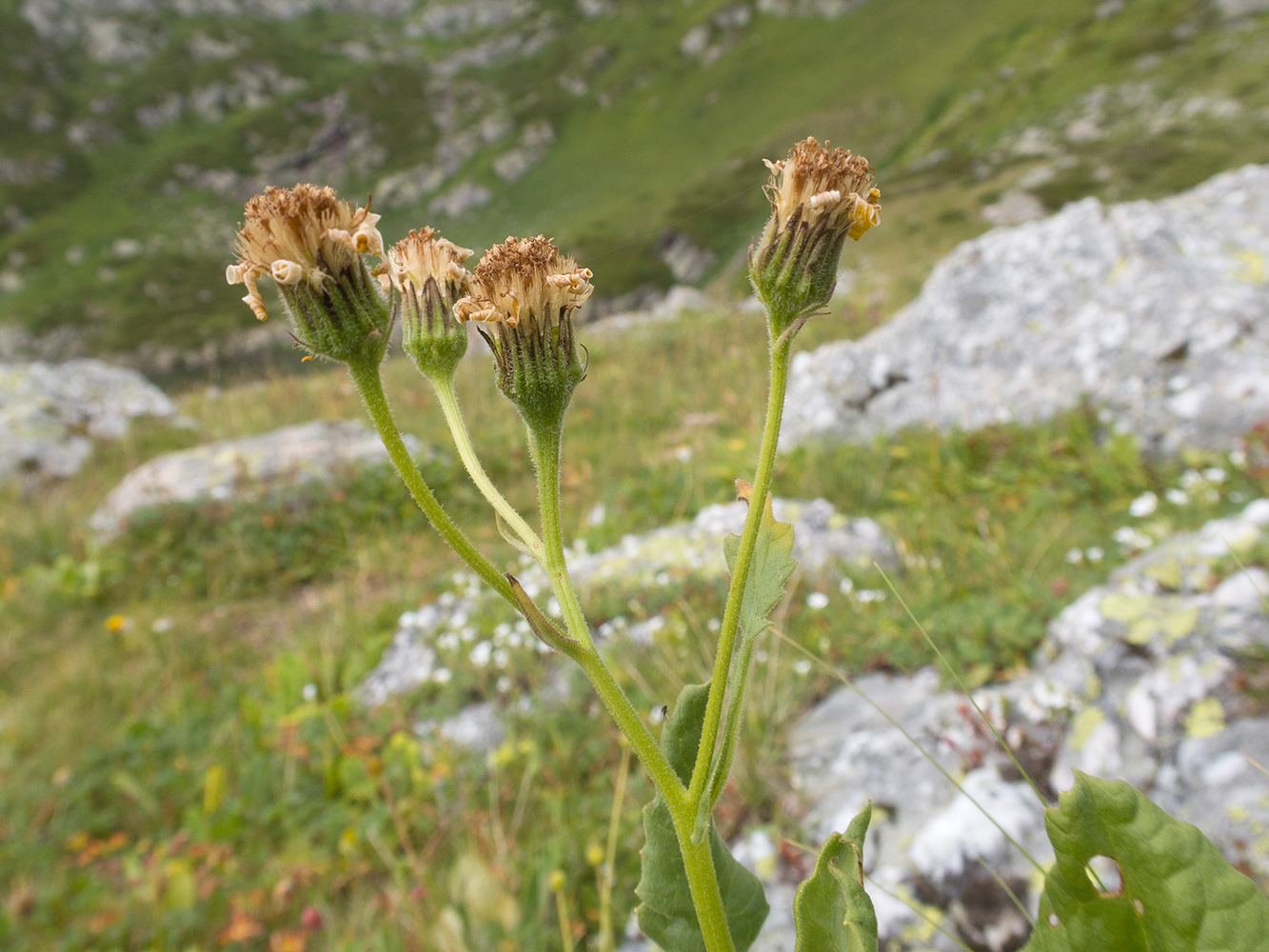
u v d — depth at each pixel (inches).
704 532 211.9
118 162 3745.1
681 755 38.7
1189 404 204.2
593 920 108.4
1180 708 89.7
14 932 130.1
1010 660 121.0
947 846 89.4
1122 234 252.4
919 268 623.8
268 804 149.7
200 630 236.2
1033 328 248.1
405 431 348.5
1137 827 32.2
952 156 1993.1
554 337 37.2
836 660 141.5
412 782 143.8
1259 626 93.7
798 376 295.3
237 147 3713.1
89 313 2645.2
